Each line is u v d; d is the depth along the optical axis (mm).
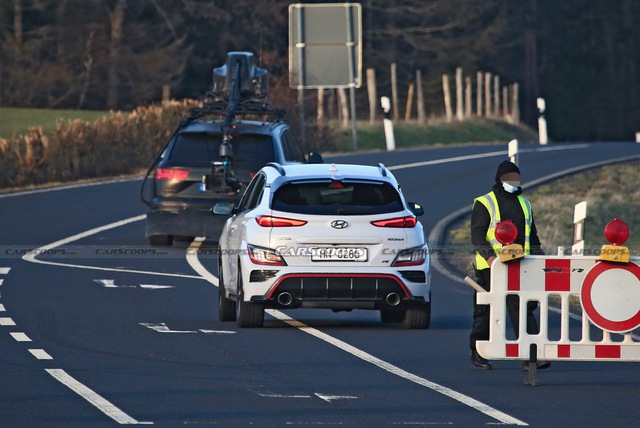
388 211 40156
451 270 58688
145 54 195000
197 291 49750
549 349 31812
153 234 62375
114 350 35938
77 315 42938
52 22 196500
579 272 32000
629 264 31953
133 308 44906
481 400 29203
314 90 168875
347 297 39469
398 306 39906
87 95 197750
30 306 44875
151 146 113562
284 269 39375
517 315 32938
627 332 32000
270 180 41156
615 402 29172
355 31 122875
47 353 35250
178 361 34188
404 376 32344
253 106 66938
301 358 34938
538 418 27188
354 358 35062
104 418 26719
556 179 109625
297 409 27828
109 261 58656
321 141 138750
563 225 85062
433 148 146250
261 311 40281
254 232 39844
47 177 100438
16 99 194375
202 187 61875
